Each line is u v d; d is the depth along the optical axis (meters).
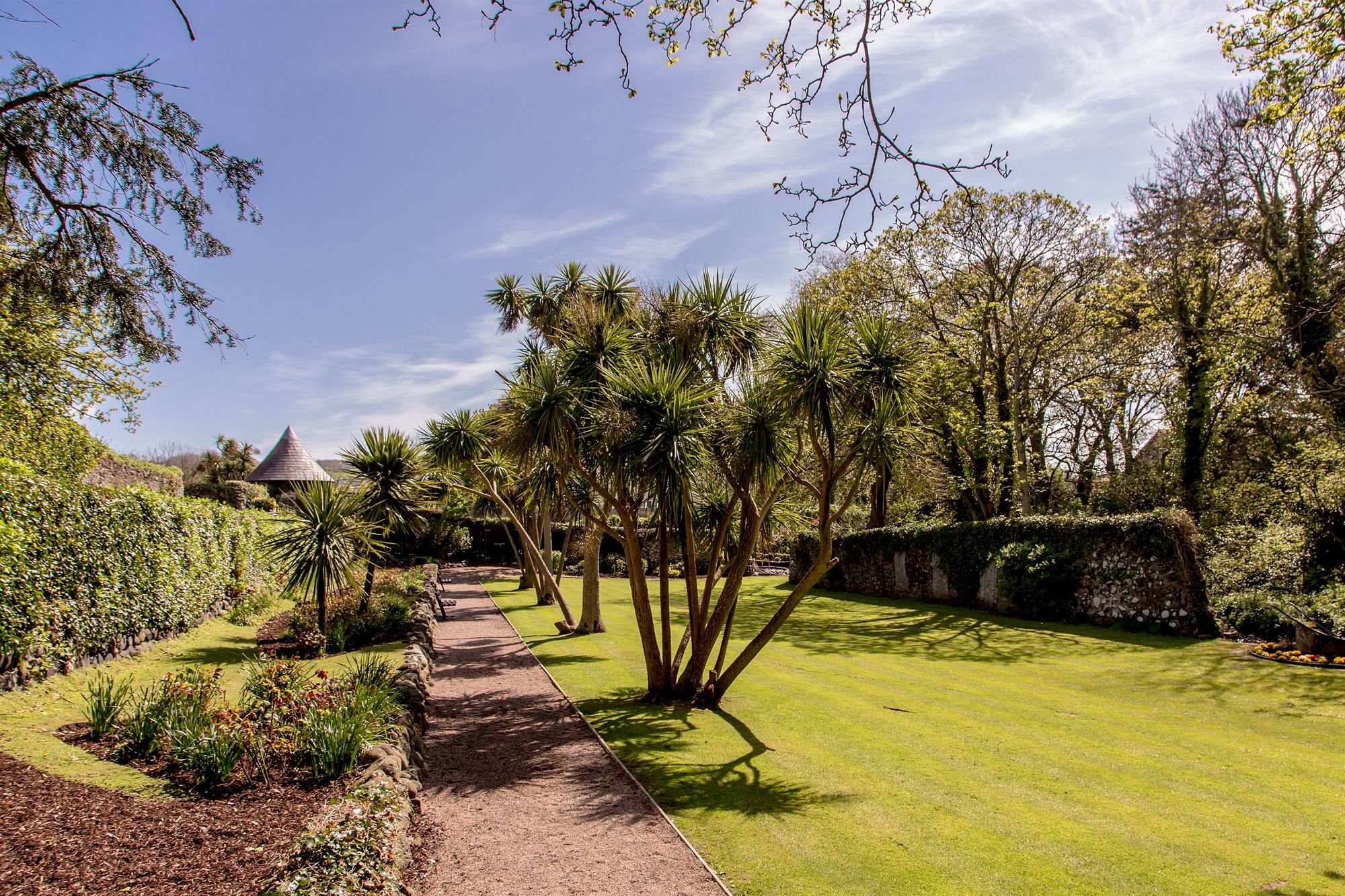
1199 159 15.87
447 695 9.07
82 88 5.47
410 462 14.42
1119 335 18.94
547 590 19.70
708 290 8.77
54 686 6.64
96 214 6.07
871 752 6.61
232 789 4.80
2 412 8.76
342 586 12.13
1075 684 9.55
